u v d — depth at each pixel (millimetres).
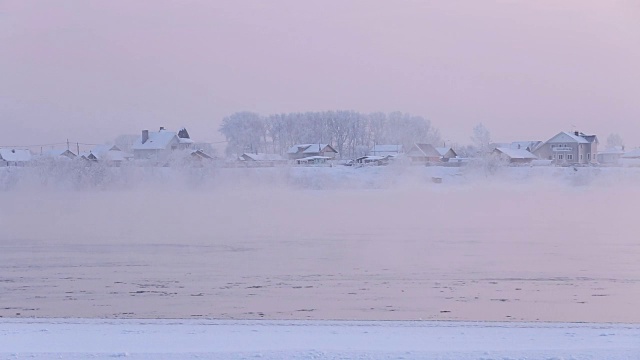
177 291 24594
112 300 22750
